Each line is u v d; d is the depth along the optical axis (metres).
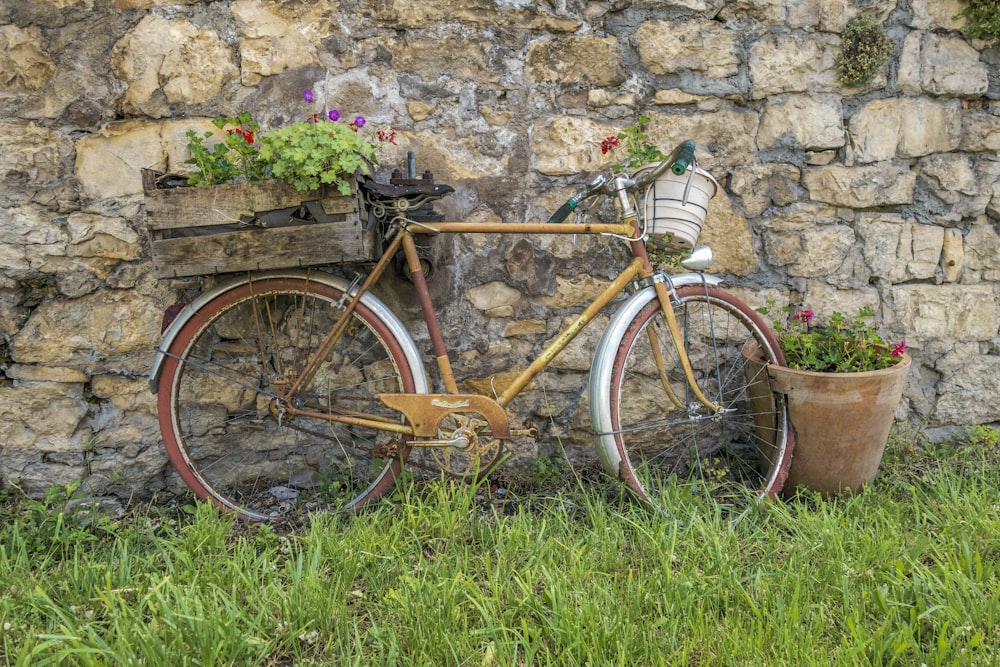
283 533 2.36
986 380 2.97
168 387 2.40
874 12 2.76
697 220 2.45
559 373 2.79
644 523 2.30
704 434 2.91
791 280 2.87
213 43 2.45
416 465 2.45
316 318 2.64
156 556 2.12
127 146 2.45
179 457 2.43
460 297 2.70
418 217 2.42
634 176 2.46
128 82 2.42
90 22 2.38
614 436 2.39
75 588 1.94
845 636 1.77
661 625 1.81
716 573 2.04
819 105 2.78
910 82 2.80
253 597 1.87
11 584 1.93
